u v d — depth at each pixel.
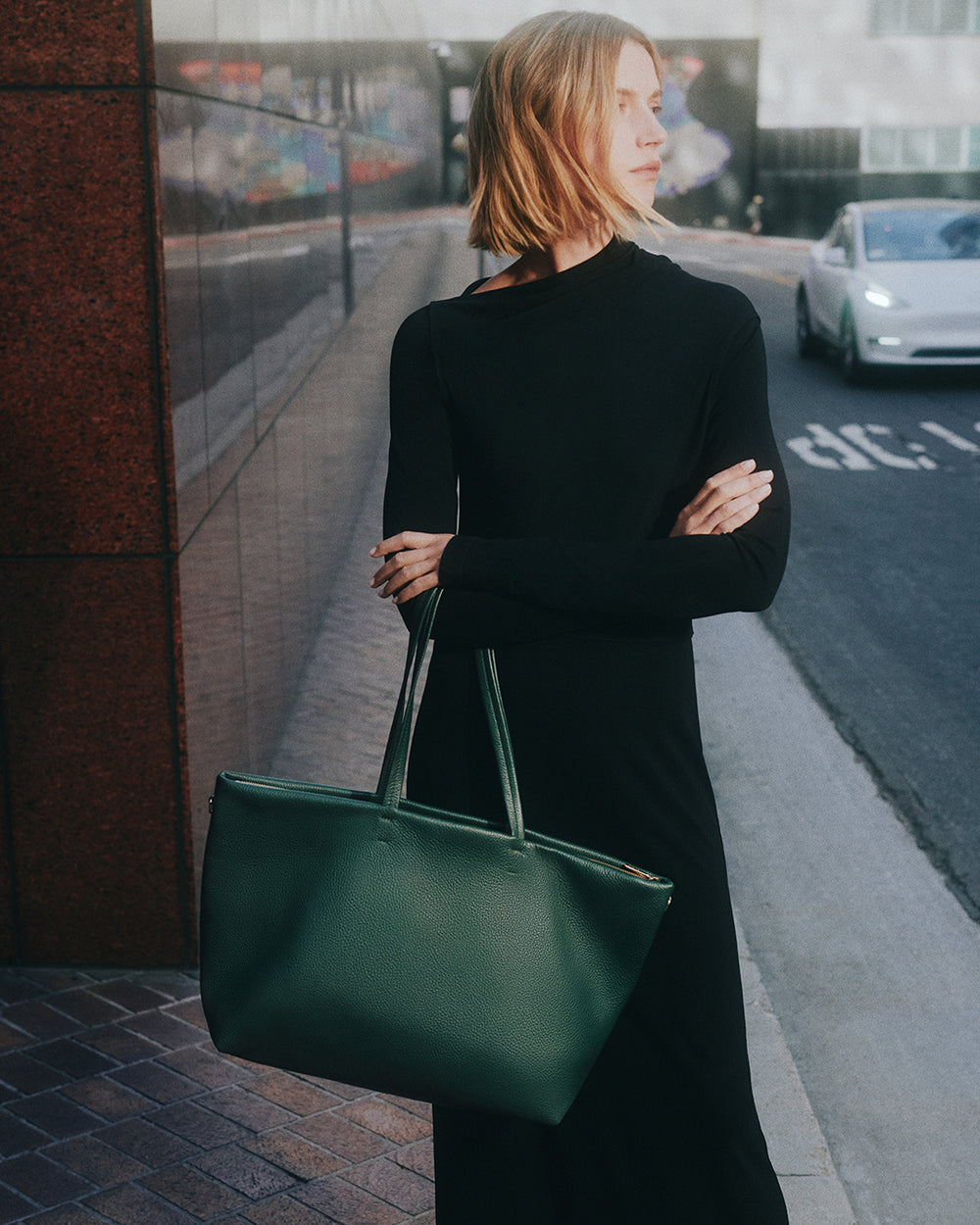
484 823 1.61
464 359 1.73
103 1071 3.07
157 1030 3.25
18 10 2.97
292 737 4.89
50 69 3.00
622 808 1.72
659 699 1.72
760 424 1.71
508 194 1.71
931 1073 3.13
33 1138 2.82
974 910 3.89
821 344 14.52
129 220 3.07
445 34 40.59
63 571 3.29
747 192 43.00
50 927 3.53
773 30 41.69
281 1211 2.57
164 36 3.08
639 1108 1.80
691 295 1.71
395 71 12.55
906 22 41.25
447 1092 1.60
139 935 3.52
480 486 1.75
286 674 4.99
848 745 5.13
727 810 4.55
